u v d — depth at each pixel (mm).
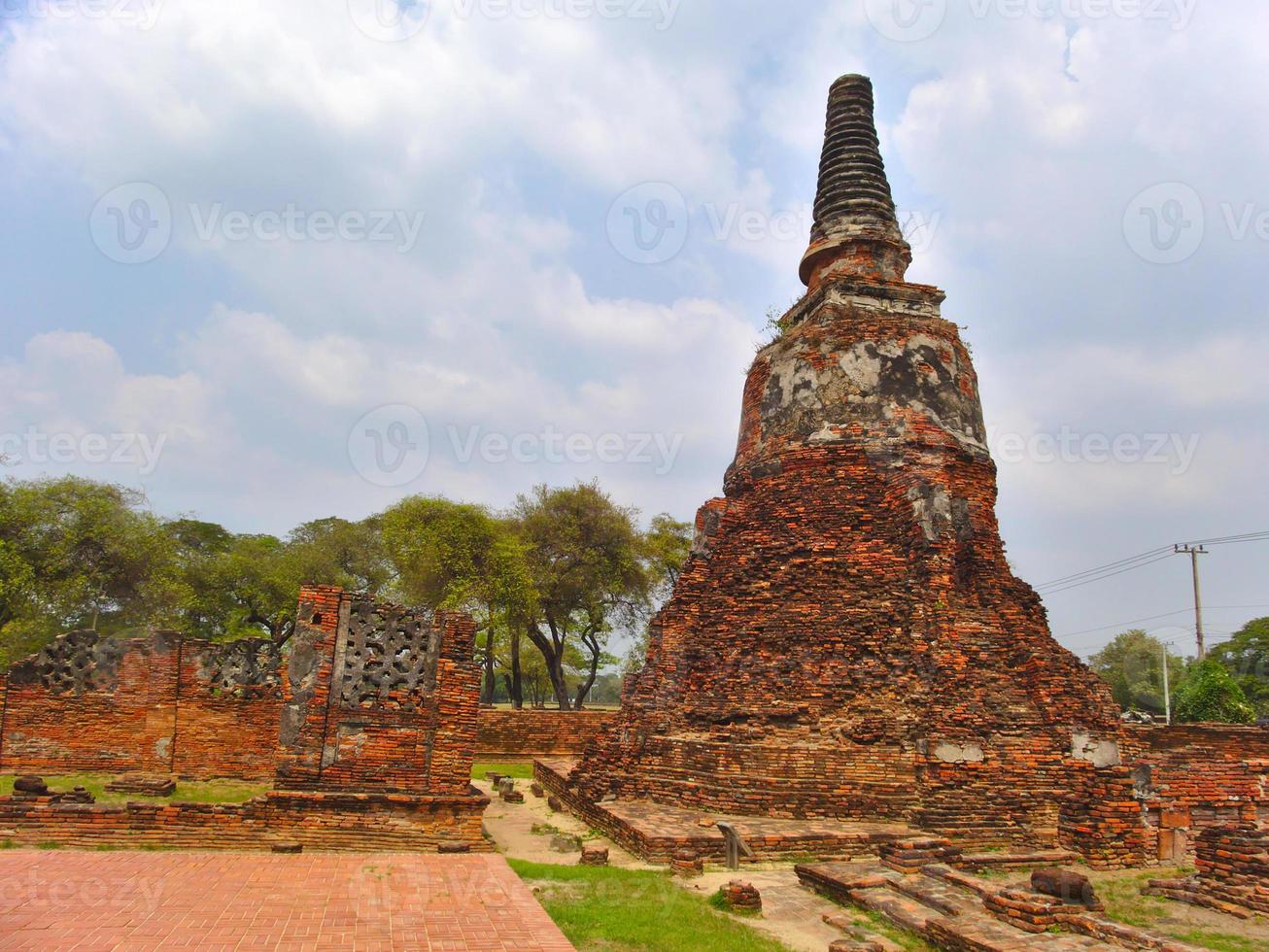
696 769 19125
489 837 17469
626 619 55531
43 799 14078
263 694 20203
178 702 19688
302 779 14688
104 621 42188
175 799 15539
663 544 58094
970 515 22875
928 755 17844
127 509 41094
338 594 15469
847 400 23812
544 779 27969
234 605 50875
